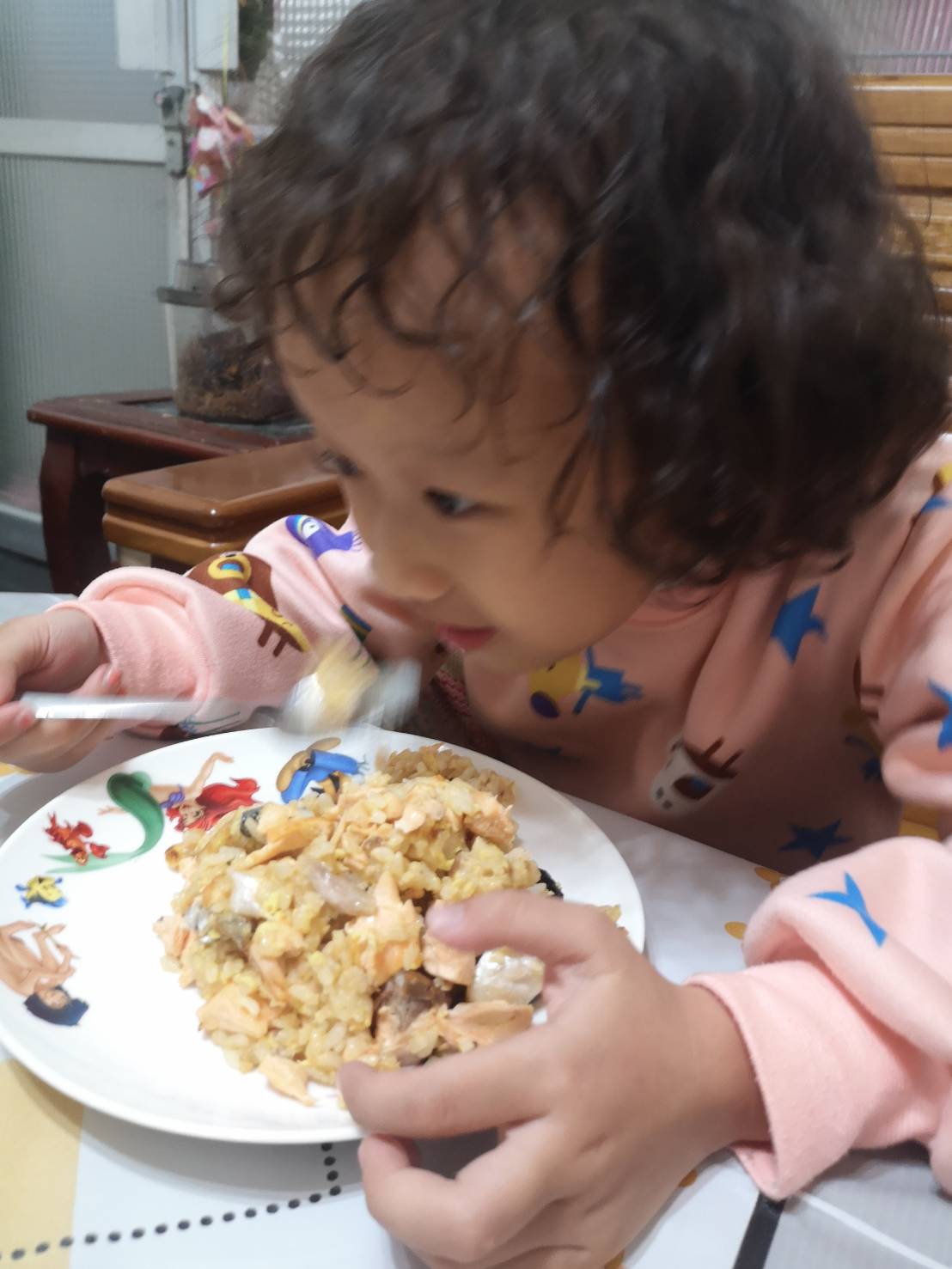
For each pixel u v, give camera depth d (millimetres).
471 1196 295
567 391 367
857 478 452
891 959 360
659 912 495
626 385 364
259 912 424
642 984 347
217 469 1104
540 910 364
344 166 381
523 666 499
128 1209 324
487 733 759
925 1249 328
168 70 1559
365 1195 314
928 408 475
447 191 358
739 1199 340
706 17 390
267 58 1028
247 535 1018
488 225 353
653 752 686
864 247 411
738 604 612
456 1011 392
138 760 571
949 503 546
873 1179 354
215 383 1414
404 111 376
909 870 411
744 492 401
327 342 382
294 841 468
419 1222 294
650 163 355
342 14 562
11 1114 356
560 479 388
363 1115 322
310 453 604
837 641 593
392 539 433
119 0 1604
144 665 610
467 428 374
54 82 2088
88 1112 359
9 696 536
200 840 501
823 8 438
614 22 378
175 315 1443
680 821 687
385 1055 382
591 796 720
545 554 416
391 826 467
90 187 2102
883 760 509
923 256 467
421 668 735
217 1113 350
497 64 372
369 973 407
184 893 457
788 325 373
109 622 608
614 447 379
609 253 353
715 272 362
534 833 528
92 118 2057
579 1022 329
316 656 682
